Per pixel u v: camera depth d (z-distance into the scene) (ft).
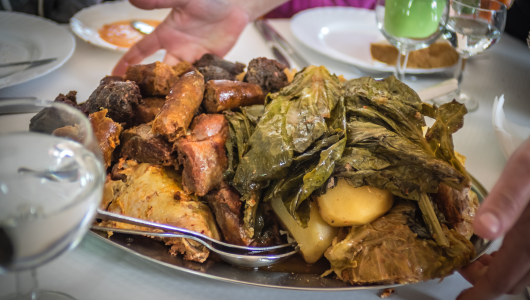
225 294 1.14
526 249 1.01
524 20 2.50
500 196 0.92
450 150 1.20
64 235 0.78
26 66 1.86
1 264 0.77
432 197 1.29
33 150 0.83
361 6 3.10
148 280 1.15
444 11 1.80
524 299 1.14
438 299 1.16
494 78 2.17
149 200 1.23
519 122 1.85
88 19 2.32
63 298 1.05
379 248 1.12
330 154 1.15
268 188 1.24
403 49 1.93
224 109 1.39
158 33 2.12
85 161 0.81
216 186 1.27
